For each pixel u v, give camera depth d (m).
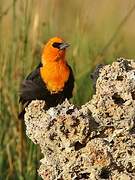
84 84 13.43
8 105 13.30
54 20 15.55
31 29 13.82
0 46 13.62
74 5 21.28
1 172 13.17
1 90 13.37
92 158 8.15
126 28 21.42
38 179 12.68
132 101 8.27
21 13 13.84
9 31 13.73
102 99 8.32
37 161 12.77
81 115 8.24
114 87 8.40
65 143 8.28
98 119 8.31
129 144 8.22
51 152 8.45
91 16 19.33
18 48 13.38
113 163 8.18
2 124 13.30
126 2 22.27
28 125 8.62
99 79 8.46
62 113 8.35
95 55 14.50
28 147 13.09
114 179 8.19
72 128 8.24
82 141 8.26
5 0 18.28
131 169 8.23
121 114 8.27
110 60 14.80
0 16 13.91
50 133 8.33
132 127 8.27
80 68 13.78
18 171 12.97
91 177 8.17
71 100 13.21
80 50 14.23
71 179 8.26
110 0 22.12
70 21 17.62
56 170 8.41
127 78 8.38
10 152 13.22
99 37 16.86
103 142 8.15
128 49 19.25
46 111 8.62
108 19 20.09
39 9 14.09
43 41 14.00
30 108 8.62
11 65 13.45
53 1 15.59
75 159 8.23
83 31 14.09
